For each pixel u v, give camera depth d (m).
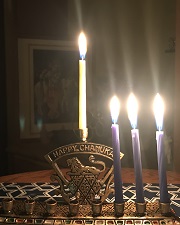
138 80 0.81
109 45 0.82
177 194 0.33
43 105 0.77
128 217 0.25
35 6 0.75
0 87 0.74
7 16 0.73
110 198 0.32
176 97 0.60
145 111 0.79
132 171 0.41
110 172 0.28
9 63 0.74
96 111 0.77
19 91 0.76
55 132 0.75
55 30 0.78
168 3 0.75
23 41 0.75
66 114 0.80
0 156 0.76
